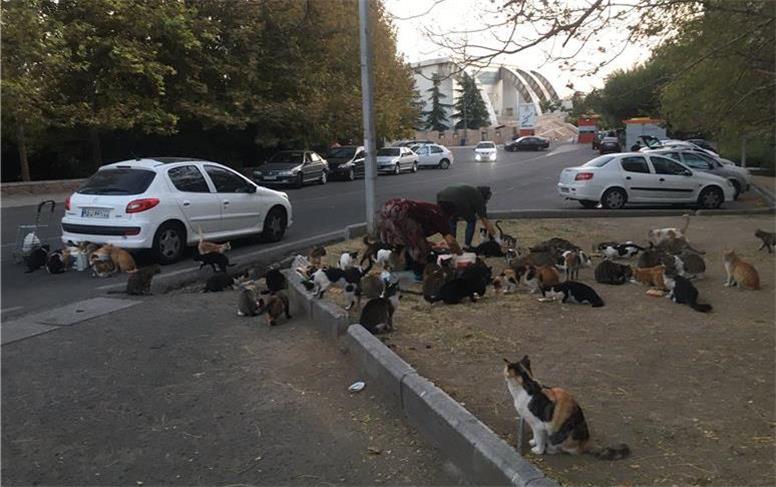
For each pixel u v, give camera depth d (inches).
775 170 1222.3
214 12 1045.8
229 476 149.4
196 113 993.5
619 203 709.3
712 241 464.1
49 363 227.3
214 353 236.5
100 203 401.4
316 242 495.8
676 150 868.6
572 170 733.3
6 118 851.4
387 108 1380.4
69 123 882.1
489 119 3804.1
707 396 179.0
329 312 249.9
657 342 227.8
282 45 1135.6
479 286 292.7
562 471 139.2
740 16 297.0
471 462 141.8
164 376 214.4
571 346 225.6
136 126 1015.6
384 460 154.2
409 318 264.4
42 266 401.1
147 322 278.5
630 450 147.9
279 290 301.7
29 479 149.6
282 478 147.9
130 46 888.3
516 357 215.5
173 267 403.2
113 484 147.1
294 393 197.0
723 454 145.5
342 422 175.8
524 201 821.9
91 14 881.5
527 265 309.7
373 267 350.0
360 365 210.8
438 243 410.0
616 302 285.0
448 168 1603.1
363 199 839.1
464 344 229.6
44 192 957.2
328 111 1239.5
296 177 1055.6
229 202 457.7
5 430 175.0
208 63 1011.9
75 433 173.2
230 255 443.8
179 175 428.5
